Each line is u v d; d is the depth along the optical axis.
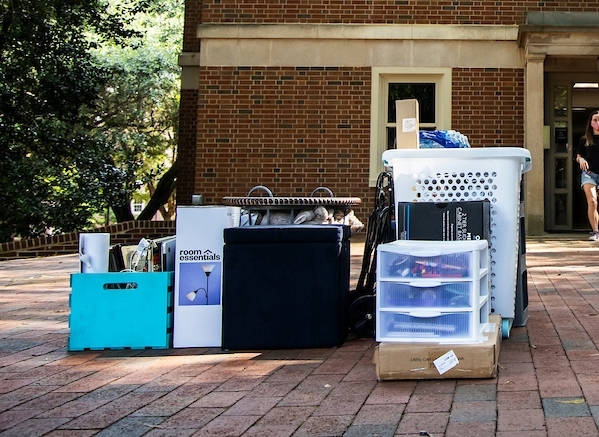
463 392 3.16
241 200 6.99
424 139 4.62
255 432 2.76
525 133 11.25
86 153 16.12
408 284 3.51
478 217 4.02
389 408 2.98
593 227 9.88
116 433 2.82
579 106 11.82
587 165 9.60
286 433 2.73
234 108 11.70
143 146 22.75
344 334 4.41
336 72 11.63
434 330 3.46
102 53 21.61
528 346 3.99
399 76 11.73
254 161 11.66
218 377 3.66
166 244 4.61
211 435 2.75
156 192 24.09
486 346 3.34
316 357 4.02
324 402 3.12
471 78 11.54
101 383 3.62
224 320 4.27
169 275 4.45
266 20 11.74
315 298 4.23
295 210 7.38
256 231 4.25
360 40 11.64
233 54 11.73
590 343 4.00
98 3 15.78
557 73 11.77
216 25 11.70
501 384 3.24
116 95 21.52
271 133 11.66
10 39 14.55
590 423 2.63
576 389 3.09
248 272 4.26
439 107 11.66
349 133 11.57
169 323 4.44
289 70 11.67
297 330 4.23
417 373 3.38
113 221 30.45
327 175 11.58
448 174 4.20
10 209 15.34
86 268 4.50
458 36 11.52
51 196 15.93
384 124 11.72
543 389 3.12
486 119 11.50
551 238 10.52
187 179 13.66
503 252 4.18
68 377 3.75
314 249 4.24
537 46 10.98
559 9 11.45
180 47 25.86
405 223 4.11
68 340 4.40
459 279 3.46
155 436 2.77
